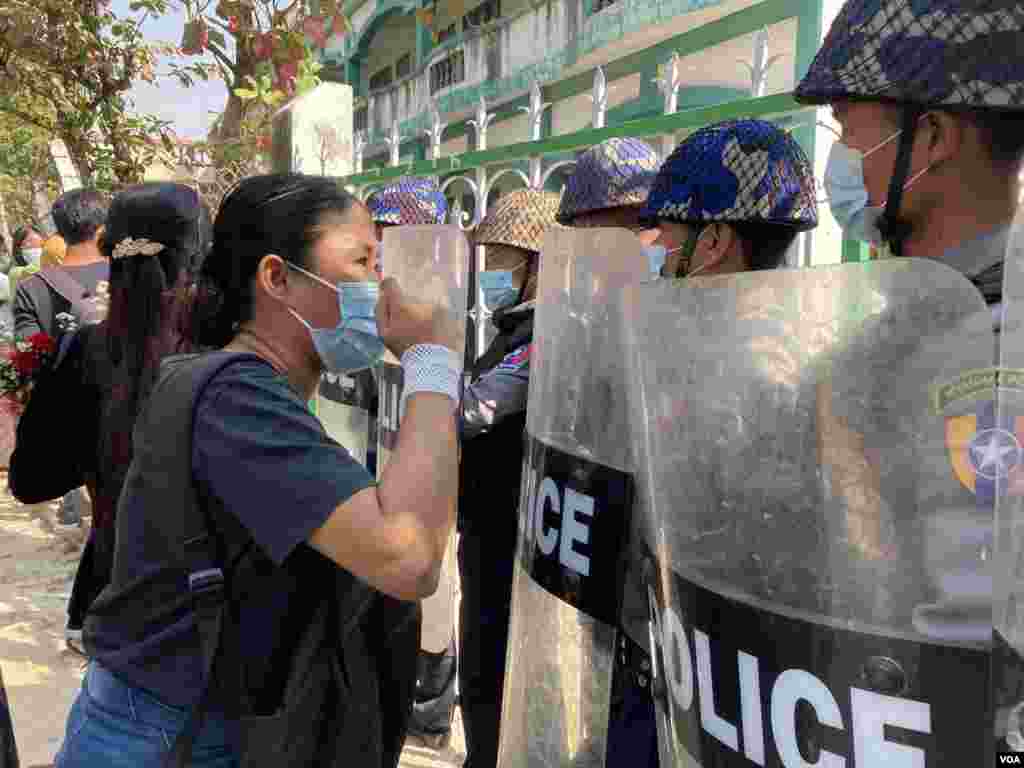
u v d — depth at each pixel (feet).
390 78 41.42
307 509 4.00
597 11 21.58
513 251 8.00
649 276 3.58
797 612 2.60
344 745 4.49
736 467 2.74
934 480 2.40
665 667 3.19
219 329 4.92
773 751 2.66
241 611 4.22
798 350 2.59
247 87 14.62
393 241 7.02
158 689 4.33
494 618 7.27
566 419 4.09
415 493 4.23
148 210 6.47
